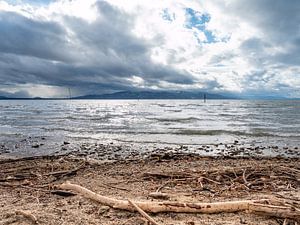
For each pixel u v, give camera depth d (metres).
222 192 7.36
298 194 7.18
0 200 6.89
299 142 21.56
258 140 22.61
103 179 9.22
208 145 20.02
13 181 9.17
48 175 9.93
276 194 7.09
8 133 26.67
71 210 5.96
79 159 14.02
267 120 42.16
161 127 32.19
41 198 7.05
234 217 5.51
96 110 83.25
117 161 13.37
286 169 10.24
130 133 26.80
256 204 5.67
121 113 65.12
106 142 21.42
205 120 42.78
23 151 17.34
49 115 56.47
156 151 17.39
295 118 45.84
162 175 9.38
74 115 56.78
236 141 21.55
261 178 8.90
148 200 6.61
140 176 9.55
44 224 5.25
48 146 19.33
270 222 5.29
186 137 24.17
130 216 5.64
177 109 89.25
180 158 14.15
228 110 79.00
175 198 6.74
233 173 9.45
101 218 5.55
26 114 60.09
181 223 5.23
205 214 5.66
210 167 11.13
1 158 15.03
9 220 5.44
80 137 24.14
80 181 8.97
